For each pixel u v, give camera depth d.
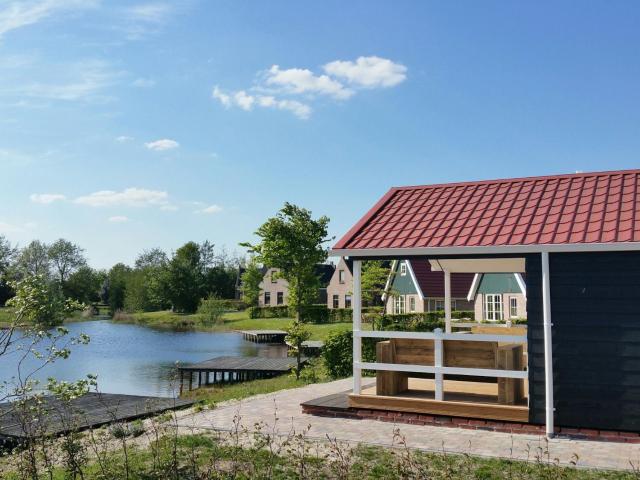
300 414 12.07
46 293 9.39
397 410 11.30
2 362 32.03
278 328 56.91
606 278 9.79
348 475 7.62
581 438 9.73
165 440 9.62
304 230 45.19
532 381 10.19
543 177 12.80
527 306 10.30
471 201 12.62
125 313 87.31
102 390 24.53
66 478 7.84
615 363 9.65
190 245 100.38
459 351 11.24
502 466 8.13
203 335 56.72
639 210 10.35
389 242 11.48
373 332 11.77
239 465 8.11
